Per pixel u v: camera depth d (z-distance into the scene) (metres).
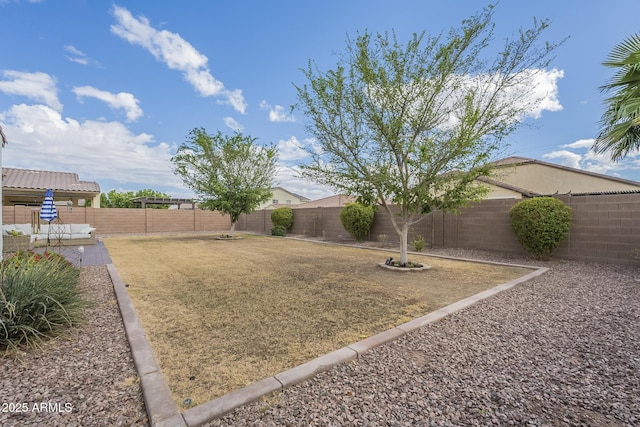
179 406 2.00
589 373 2.42
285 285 5.48
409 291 5.06
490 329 3.35
